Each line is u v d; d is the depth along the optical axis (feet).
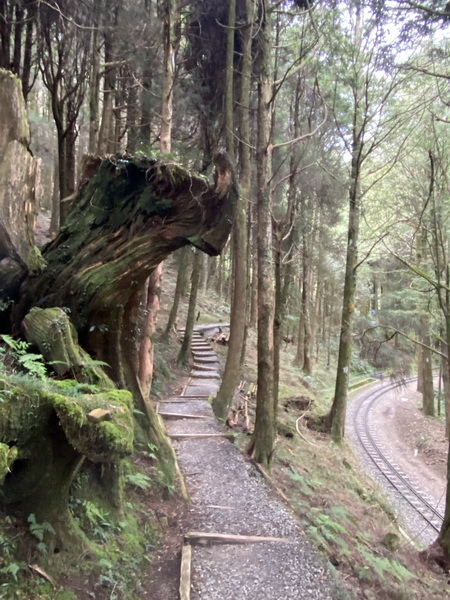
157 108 34.91
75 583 9.87
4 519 9.35
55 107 31.94
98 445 8.66
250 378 44.83
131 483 15.51
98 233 16.10
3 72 15.46
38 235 50.57
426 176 33.27
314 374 68.13
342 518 19.84
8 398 8.25
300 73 31.35
